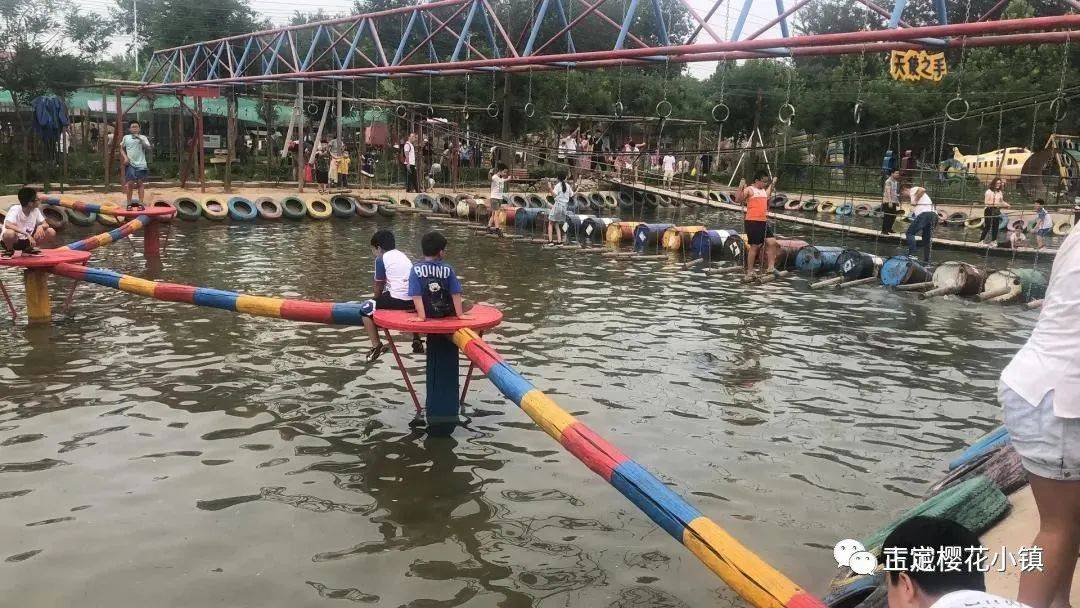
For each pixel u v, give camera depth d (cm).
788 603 335
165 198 2314
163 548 503
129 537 515
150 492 579
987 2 3541
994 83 3525
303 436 691
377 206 2616
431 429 713
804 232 2645
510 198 2953
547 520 551
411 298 718
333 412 750
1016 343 1080
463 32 1645
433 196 2805
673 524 404
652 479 433
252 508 558
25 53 2684
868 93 3725
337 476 614
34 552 495
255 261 1617
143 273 1442
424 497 581
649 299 1339
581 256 1858
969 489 455
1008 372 332
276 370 871
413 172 3061
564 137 3531
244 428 705
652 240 2014
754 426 738
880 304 1353
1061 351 312
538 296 1334
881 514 568
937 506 444
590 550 512
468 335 676
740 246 1781
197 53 2645
